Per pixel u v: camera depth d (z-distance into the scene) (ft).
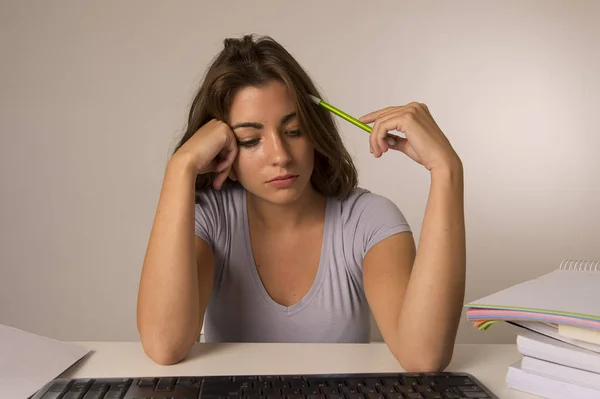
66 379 2.42
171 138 9.13
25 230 9.17
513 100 9.76
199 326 3.30
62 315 9.24
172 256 3.14
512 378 2.55
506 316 2.37
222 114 3.55
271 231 4.04
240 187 4.12
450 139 9.72
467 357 3.08
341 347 3.21
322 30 9.32
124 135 9.14
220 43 9.14
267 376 2.47
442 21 9.53
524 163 9.85
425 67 9.53
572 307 2.32
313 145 3.67
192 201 3.31
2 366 2.61
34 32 9.03
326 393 2.31
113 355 3.05
